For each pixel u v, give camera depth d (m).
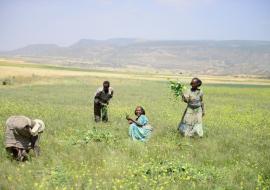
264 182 10.01
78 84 57.50
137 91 46.53
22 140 11.15
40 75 69.31
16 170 10.06
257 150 14.48
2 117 19.20
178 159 11.90
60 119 19.05
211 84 88.06
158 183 9.62
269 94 51.88
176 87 16.09
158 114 23.77
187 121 16.11
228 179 10.25
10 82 55.00
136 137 15.12
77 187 8.94
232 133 17.88
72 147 12.88
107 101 19.30
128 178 9.74
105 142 14.02
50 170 10.30
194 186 9.40
